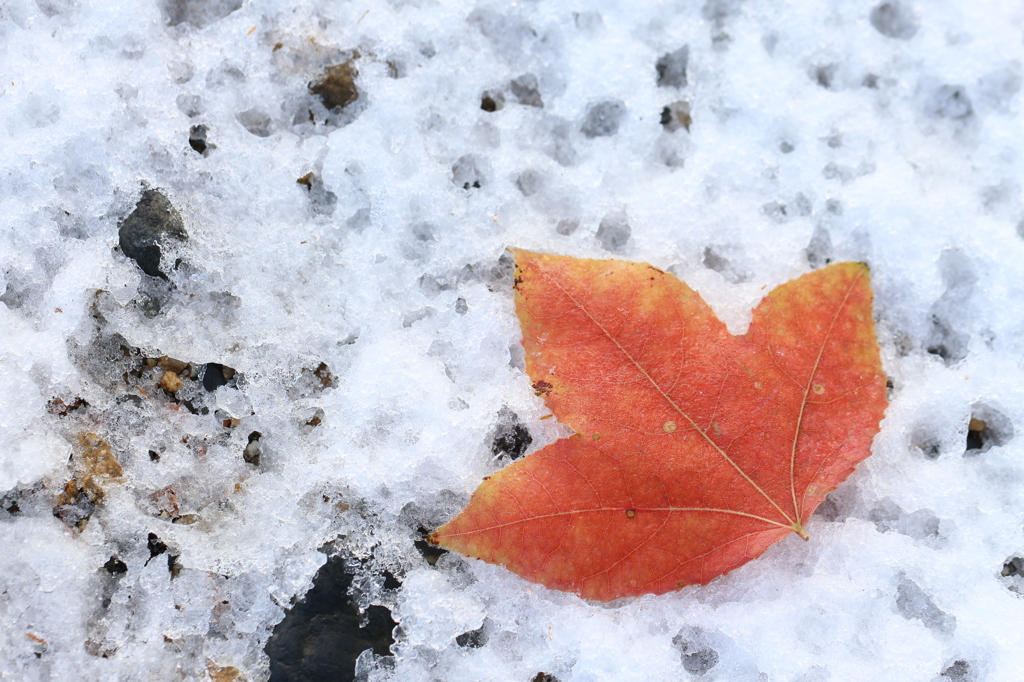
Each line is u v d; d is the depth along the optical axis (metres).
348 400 0.37
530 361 0.37
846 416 0.37
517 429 0.38
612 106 0.39
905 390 0.38
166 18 0.38
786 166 0.39
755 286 0.38
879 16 0.40
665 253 0.38
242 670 0.37
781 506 0.37
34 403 0.37
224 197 0.38
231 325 0.38
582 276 0.37
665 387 0.37
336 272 0.38
